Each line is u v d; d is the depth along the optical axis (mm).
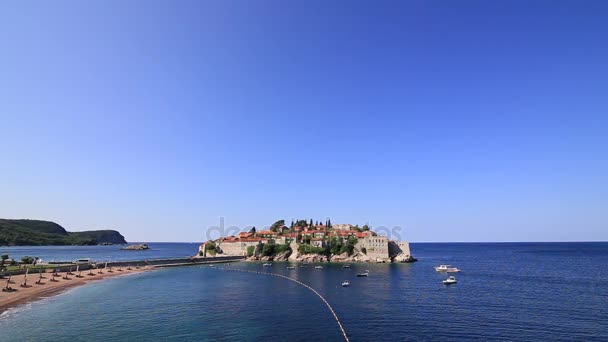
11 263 155000
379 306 86062
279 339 59906
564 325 69062
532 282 132250
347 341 59312
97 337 59844
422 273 165125
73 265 155875
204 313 77688
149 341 57938
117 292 106500
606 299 96438
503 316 76000
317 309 82125
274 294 103688
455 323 70250
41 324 68000
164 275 156500
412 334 63062
